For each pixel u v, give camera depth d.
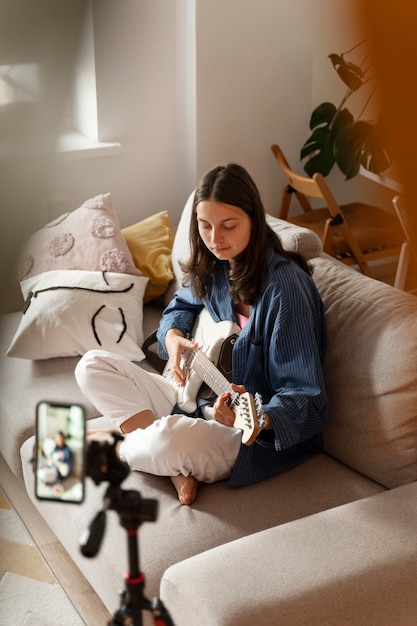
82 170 3.15
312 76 3.36
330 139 3.25
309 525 1.48
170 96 3.24
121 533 1.62
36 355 2.29
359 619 1.29
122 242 2.57
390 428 1.69
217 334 1.94
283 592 1.29
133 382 1.94
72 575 2.01
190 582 1.33
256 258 1.79
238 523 1.62
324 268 2.04
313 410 1.71
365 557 1.38
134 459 1.76
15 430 2.06
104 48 3.03
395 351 1.70
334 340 1.84
